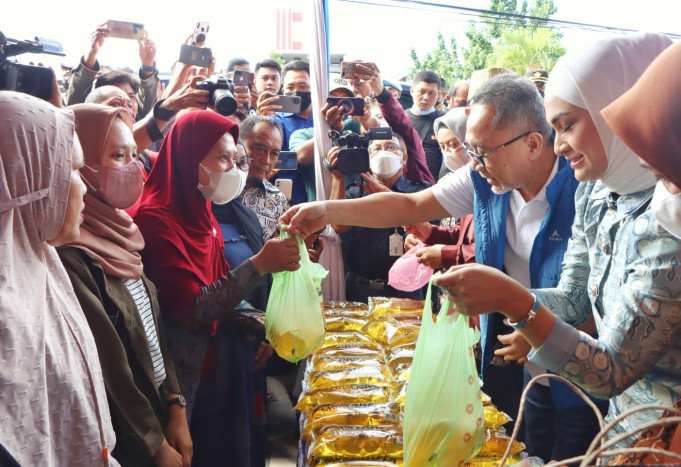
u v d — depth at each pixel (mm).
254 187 3002
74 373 1295
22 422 1138
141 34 3652
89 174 1717
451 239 2779
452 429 1436
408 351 2230
